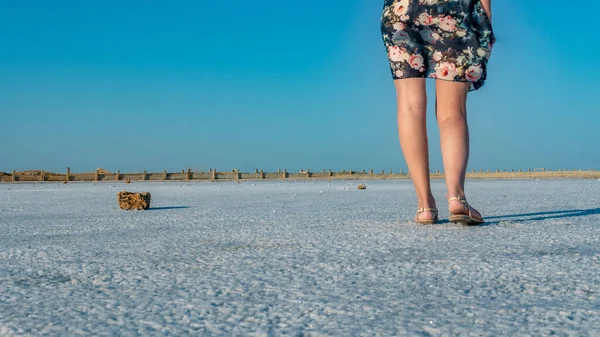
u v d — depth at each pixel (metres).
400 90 4.05
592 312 1.56
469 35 3.89
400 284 1.97
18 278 2.24
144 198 6.78
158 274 2.26
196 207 6.97
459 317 1.52
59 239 3.58
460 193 3.87
